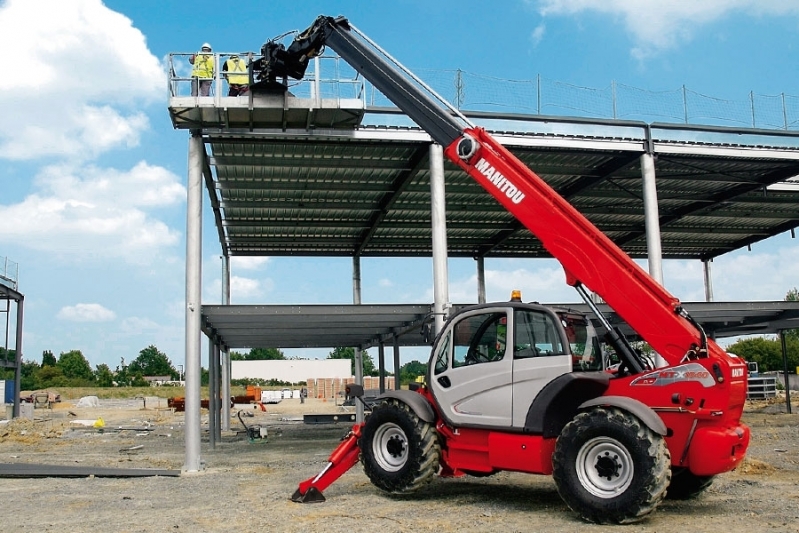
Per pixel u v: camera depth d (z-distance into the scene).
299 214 19.59
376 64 11.11
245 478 11.92
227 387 24.84
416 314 15.52
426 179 17.36
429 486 10.21
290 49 12.35
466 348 9.09
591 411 7.68
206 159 15.30
